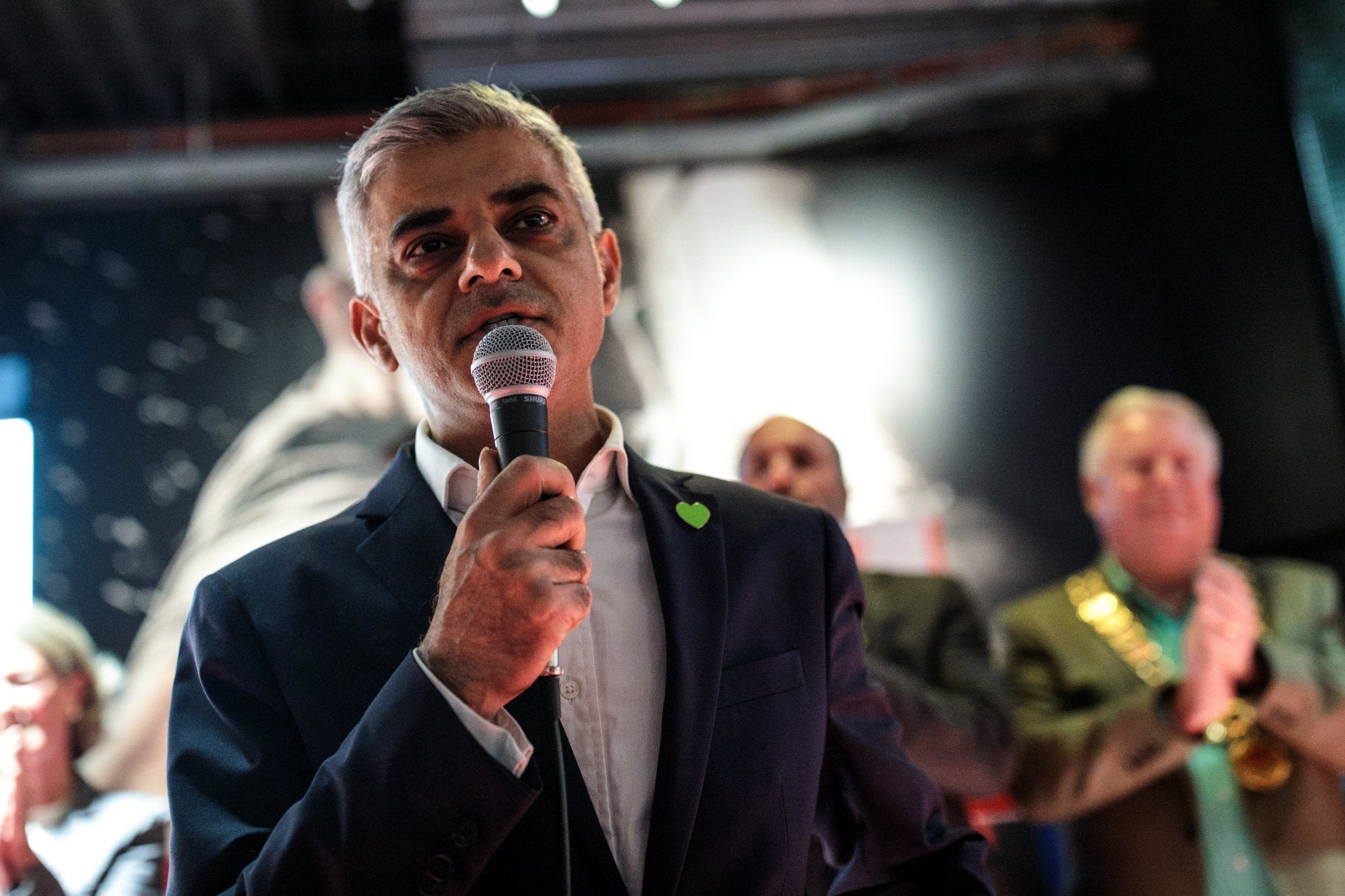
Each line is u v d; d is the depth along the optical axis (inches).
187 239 209.0
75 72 204.7
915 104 212.4
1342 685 109.1
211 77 211.8
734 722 50.0
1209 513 123.6
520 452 47.2
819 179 218.5
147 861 132.5
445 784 42.6
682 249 212.2
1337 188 184.9
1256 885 105.0
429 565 51.2
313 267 209.3
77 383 200.7
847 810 56.5
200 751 49.1
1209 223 204.8
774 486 109.7
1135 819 108.7
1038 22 216.8
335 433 201.2
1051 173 221.9
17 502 193.6
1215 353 205.2
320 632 50.2
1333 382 185.2
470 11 206.2
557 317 52.6
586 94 223.3
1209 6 200.8
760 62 221.1
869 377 209.8
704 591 52.3
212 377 203.0
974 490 205.8
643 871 46.9
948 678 104.5
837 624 55.3
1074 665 117.9
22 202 206.4
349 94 221.0
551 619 42.8
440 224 53.7
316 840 42.2
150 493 196.5
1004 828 141.6
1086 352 213.5
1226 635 106.1
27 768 134.6
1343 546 184.4
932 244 217.0
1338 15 182.5
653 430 203.5
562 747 48.4
